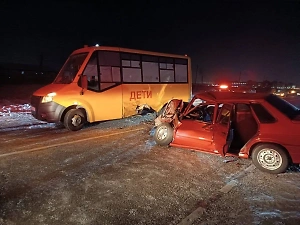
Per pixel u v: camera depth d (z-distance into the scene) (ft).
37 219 11.04
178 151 21.18
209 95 19.62
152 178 15.56
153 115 40.29
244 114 20.44
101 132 28.17
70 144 22.97
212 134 18.54
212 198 13.08
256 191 13.93
